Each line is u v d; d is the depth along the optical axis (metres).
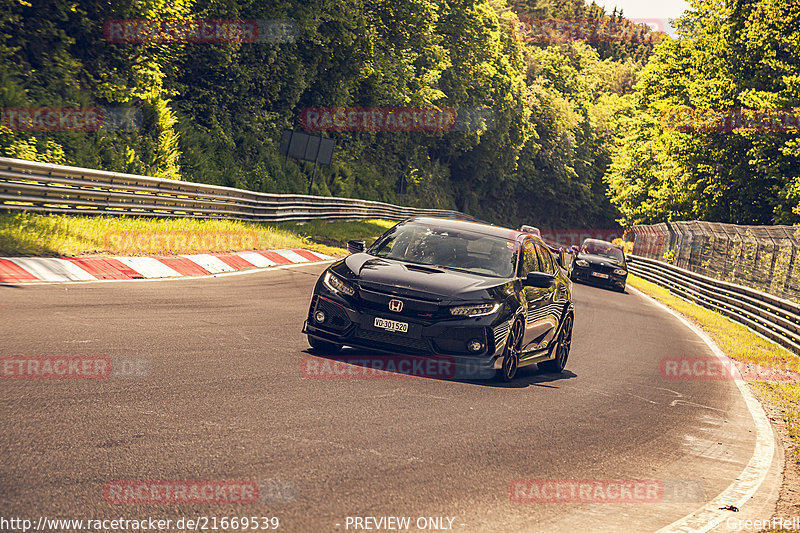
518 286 21.80
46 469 10.09
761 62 94.44
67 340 17.88
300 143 98.00
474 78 185.12
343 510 10.19
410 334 19.39
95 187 38.78
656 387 24.80
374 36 117.06
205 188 49.03
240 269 39.31
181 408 13.83
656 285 88.38
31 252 29.17
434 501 11.11
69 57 54.66
